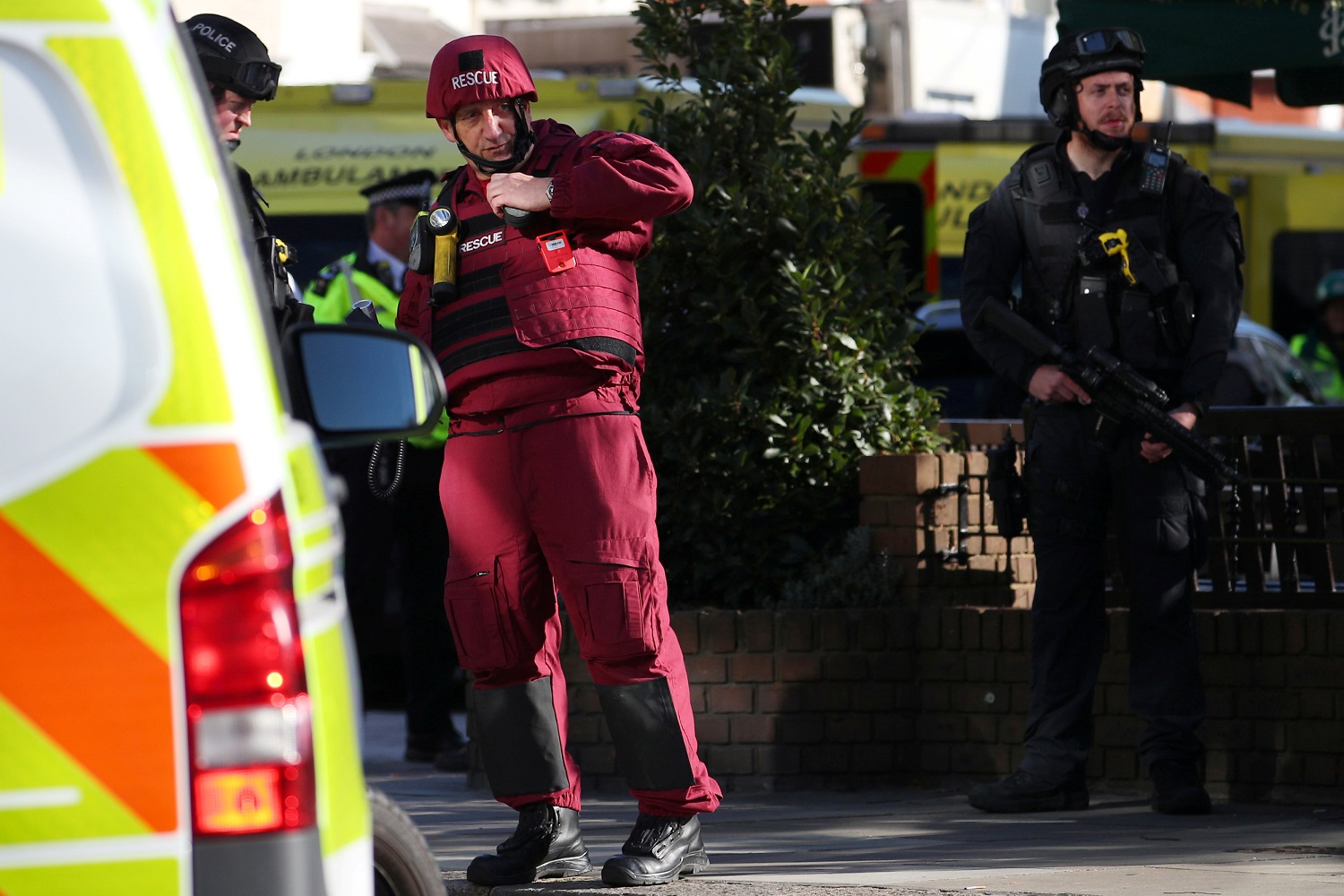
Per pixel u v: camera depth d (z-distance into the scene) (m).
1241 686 23.06
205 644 8.59
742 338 25.17
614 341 17.02
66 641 8.52
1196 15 26.97
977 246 22.64
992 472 22.83
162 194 8.77
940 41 60.25
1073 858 18.72
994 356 22.38
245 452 8.75
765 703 24.38
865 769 24.56
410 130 44.66
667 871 17.20
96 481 8.59
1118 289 21.81
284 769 8.69
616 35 51.22
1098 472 22.03
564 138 17.34
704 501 24.83
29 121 8.71
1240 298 22.02
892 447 25.78
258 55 17.77
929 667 24.67
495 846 20.56
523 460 17.05
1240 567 24.77
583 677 24.95
